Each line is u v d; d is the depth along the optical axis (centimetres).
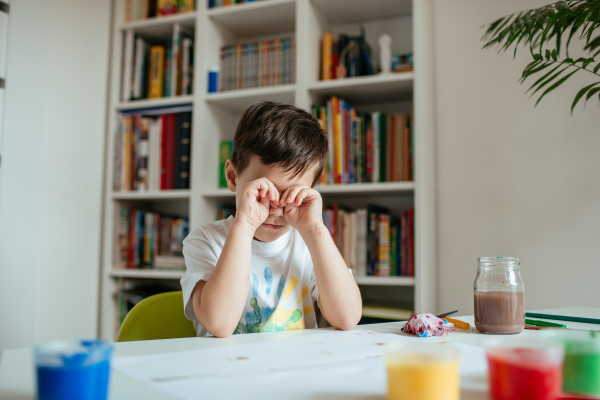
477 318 76
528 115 161
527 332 76
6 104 171
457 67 173
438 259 171
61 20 193
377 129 173
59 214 190
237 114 221
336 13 197
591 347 41
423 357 37
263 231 98
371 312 164
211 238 102
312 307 105
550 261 155
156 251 208
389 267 169
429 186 166
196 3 205
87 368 34
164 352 59
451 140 172
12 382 46
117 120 213
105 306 205
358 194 191
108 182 210
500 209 163
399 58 185
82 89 202
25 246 175
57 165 190
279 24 210
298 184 94
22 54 177
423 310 159
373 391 42
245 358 55
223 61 202
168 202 231
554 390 37
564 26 118
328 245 87
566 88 156
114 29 218
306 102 179
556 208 155
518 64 164
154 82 212
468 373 48
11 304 169
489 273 76
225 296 76
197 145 194
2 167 168
